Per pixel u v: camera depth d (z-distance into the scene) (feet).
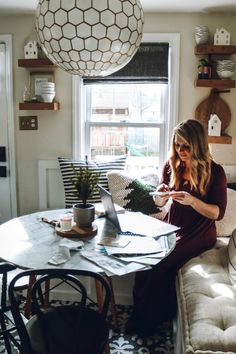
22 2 9.26
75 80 10.52
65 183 10.22
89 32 4.48
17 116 10.92
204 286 6.00
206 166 7.36
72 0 4.39
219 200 7.37
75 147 10.87
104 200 7.16
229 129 10.41
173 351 6.98
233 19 10.02
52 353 4.60
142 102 10.92
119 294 8.55
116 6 4.50
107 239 6.21
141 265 5.33
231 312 5.23
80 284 4.88
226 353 4.58
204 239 7.54
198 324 5.05
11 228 6.84
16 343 5.43
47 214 7.70
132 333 7.49
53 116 10.81
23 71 10.66
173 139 7.70
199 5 9.40
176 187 7.82
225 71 9.70
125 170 10.73
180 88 10.36
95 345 4.75
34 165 11.13
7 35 10.53
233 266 6.41
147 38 10.21
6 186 11.30
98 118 11.13
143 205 9.29
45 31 4.67
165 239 6.40
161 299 7.26
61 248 5.72
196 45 9.98
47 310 5.47
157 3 9.27
